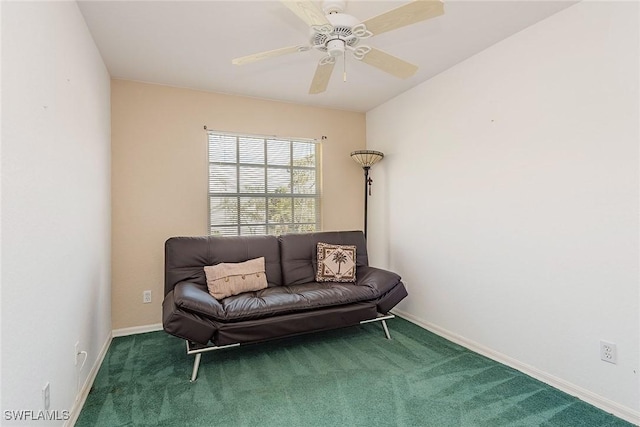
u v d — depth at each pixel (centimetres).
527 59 218
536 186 213
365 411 178
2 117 101
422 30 220
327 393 195
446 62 270
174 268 270
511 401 186
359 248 344
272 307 233
